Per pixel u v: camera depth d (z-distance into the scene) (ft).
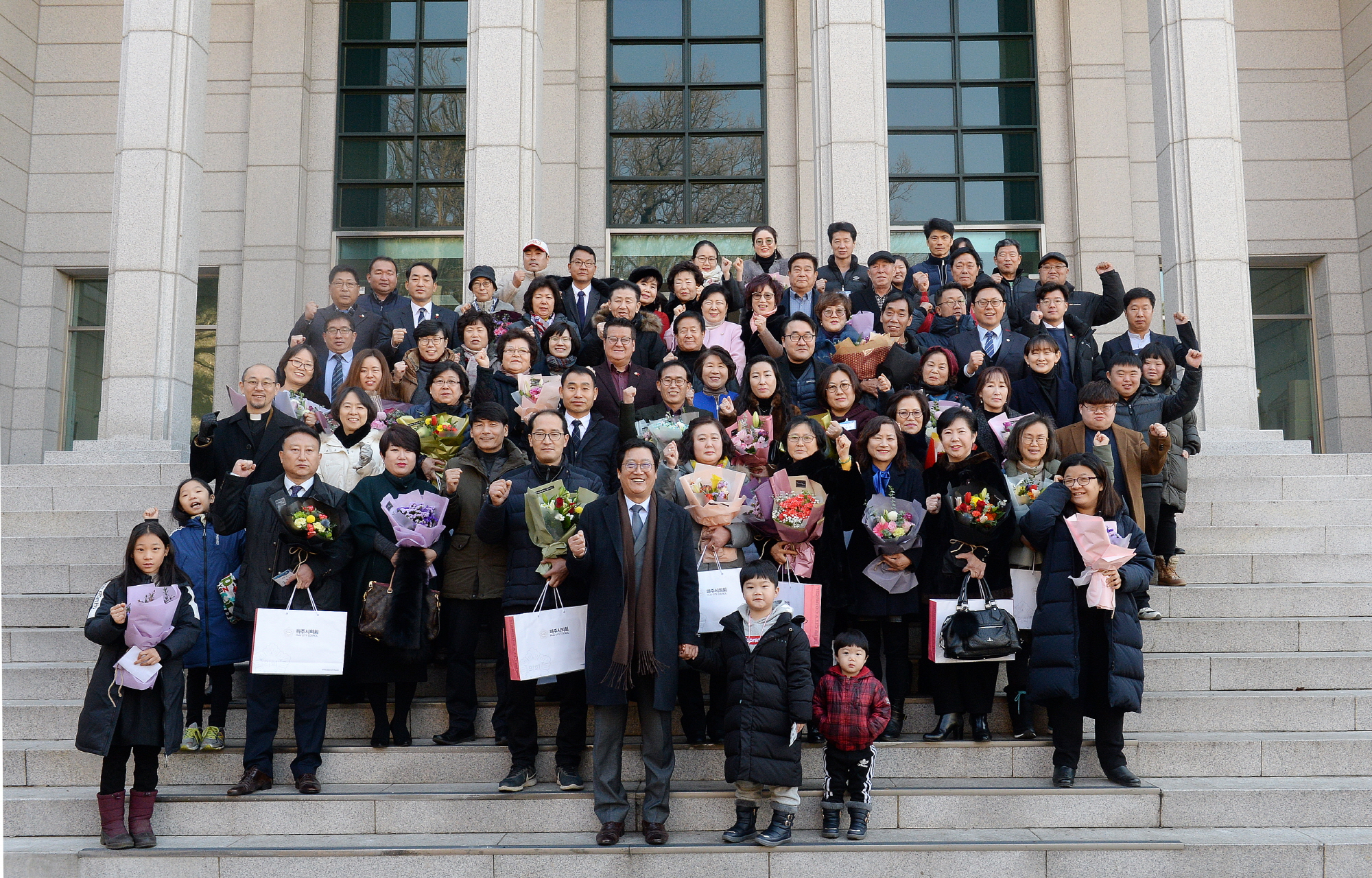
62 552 25.68
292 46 45.55
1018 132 45.83
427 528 18.79
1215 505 26.68
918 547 19.56
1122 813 18.11
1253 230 44.96
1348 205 44.93
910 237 45.24
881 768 19.25
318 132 45.65
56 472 29.30
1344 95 45.52
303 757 18.88
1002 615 18.69
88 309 46.68
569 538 17.67
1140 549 18.81
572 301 29.35
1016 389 23.90
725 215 45.44
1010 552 19.93
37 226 45.70
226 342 44.47
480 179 34.68
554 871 17.13
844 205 34.73
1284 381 45.55
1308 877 16.98
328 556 19.10
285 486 19.48
